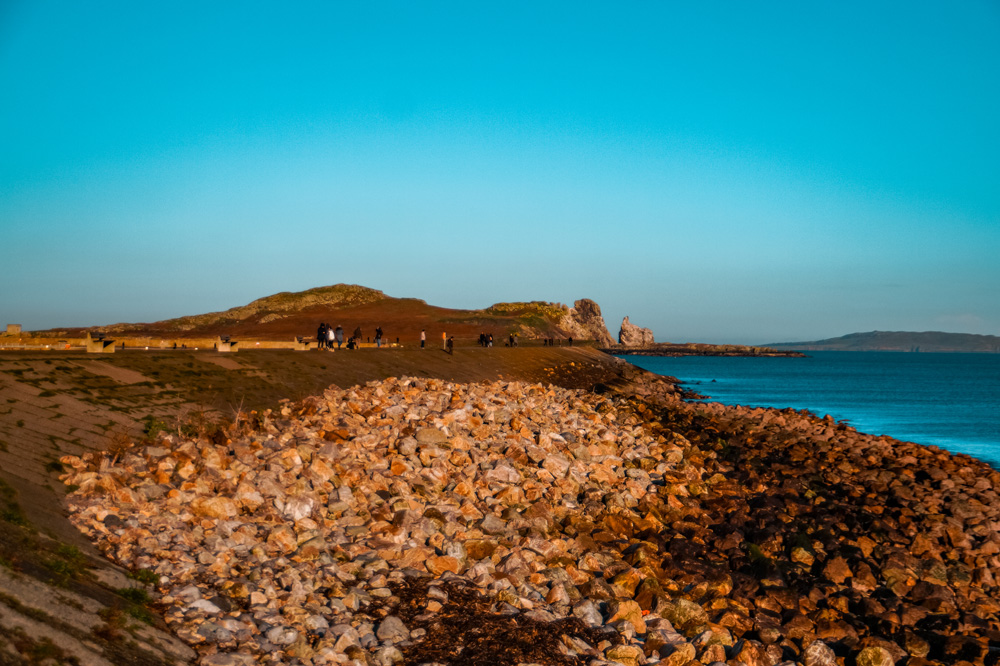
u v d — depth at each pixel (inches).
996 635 613.0
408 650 466.0
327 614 493.0
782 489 1093.8
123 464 714.2
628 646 500.7
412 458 938.7
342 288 6988.2
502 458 1008.9
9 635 359.9
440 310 6348.4
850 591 704.4
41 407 805.2
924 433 2369.6
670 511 897.5
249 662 413.7
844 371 7135.8
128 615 421.4
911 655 577.6
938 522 951.0
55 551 470.0
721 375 6053.2
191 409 998.4
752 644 526.0
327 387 1428.4
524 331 5506.9
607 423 1571.1
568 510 836.0
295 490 733.9
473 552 650.2
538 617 530.6
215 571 517.0
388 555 611.2
